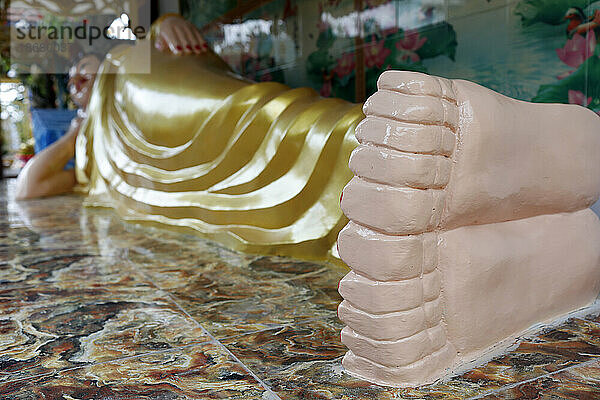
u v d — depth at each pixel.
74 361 1.49
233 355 1.52
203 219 3.21
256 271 2.44
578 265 1.81
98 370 1.43
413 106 1.29
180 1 6.65
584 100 2.46
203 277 2.36
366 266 1.34
